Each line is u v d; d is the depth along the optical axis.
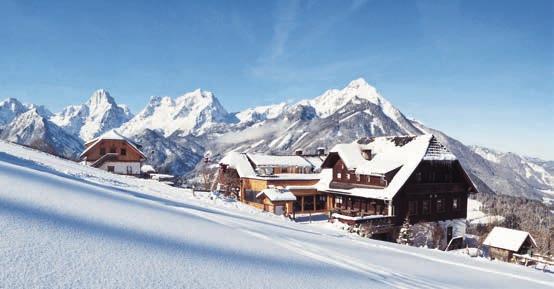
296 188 39.75
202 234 6.86
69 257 3.67
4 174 9.07
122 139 52.12
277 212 36.09
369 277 6.35
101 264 3.68
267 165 45.91
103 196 9.70
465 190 36.19
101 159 50.06
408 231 29.61
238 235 7.91
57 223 4.96
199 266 4.43
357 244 12.60
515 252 27.64
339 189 36.94
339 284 5.15
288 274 5.08
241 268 4.82
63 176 14.08
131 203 9.60
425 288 6.52
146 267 3.91
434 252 16.50
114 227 5.61
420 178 33.12
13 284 2.73
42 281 2.92
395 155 34.72
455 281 8.12
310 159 51.81
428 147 33.69
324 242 10.71
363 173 34.12
